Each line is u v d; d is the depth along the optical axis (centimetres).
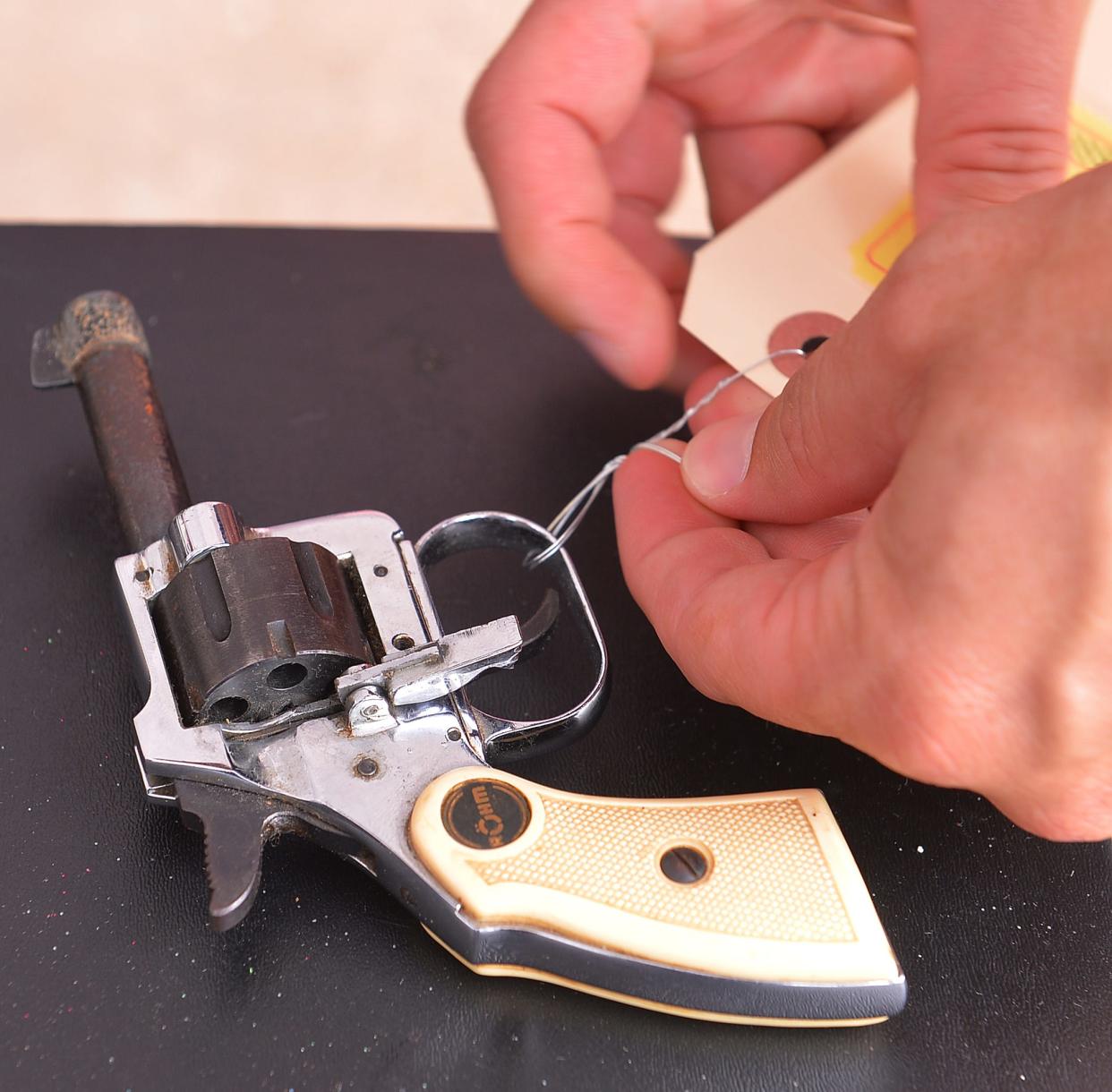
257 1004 34
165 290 46
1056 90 40
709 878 34
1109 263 31
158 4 96
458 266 48
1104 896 36
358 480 42
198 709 35
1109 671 31
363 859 35
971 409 31
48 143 89
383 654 36
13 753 37
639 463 39
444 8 98
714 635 35
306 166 90
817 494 35
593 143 45
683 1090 33
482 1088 33
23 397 43
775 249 43
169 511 37
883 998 33
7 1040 33
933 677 32
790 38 47
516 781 35
